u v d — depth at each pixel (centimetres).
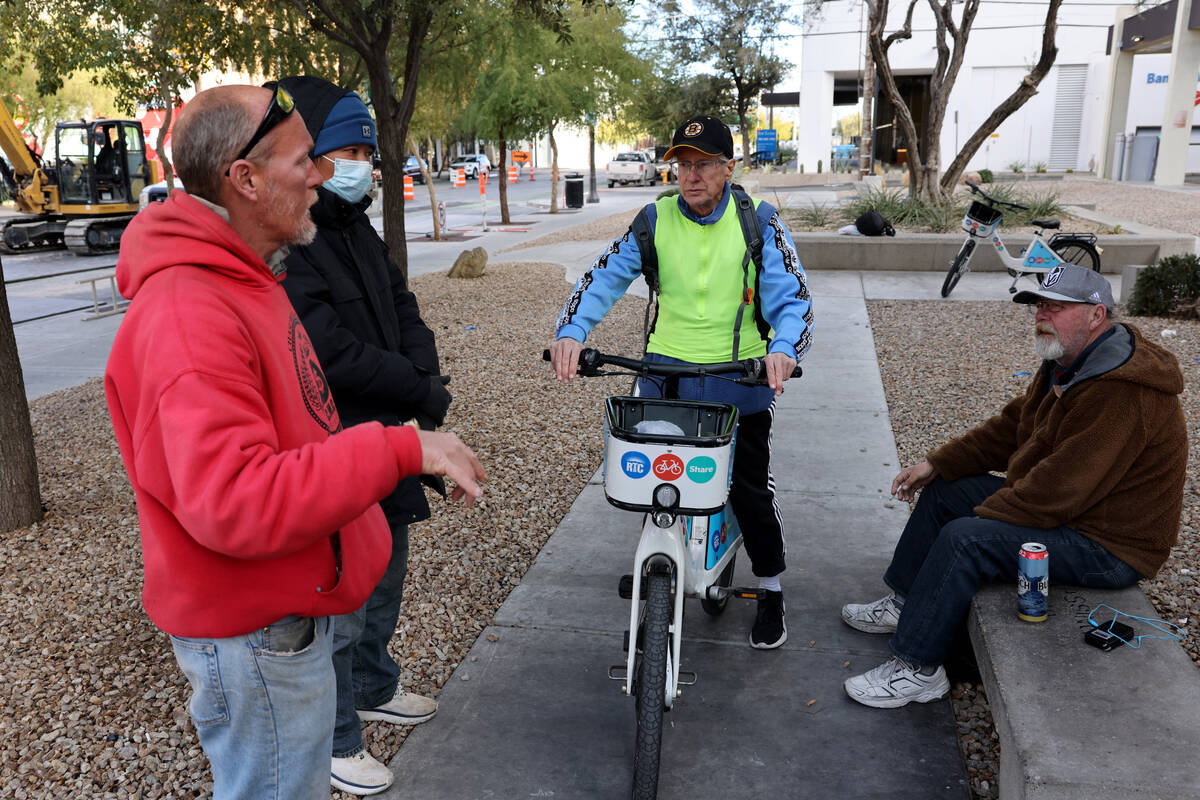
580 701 322
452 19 1206
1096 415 280
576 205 2889
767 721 309
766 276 306
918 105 4247
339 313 250
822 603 387
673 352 315
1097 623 274
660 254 309
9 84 2727
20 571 435
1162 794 208
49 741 304
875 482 522
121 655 357
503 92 2195
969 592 294
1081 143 3669
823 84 3703
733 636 362
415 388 256
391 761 291
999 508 296
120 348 155
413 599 393
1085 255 1123
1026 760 219
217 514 140
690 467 247
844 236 1332
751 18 3597
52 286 1551
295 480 144
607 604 390
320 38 1186
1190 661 257
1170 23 2855
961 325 939
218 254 156
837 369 773
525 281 1345
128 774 287
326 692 179
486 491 517
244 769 175
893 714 312
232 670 167
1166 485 284
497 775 285
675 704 318
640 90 2538
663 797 274
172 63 1216
